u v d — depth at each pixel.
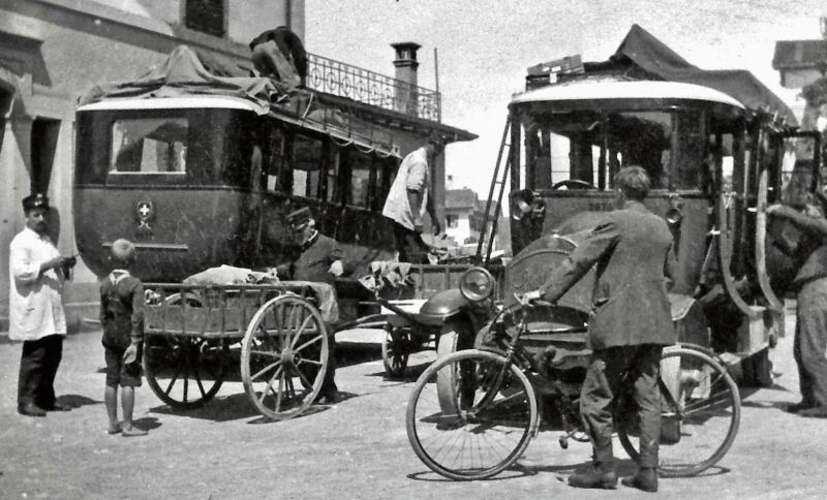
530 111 8.70
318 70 19.11
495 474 6.03
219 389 9.49
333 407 8.77
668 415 6.42
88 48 14.56
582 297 6.95
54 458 6.60
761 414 8.46
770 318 10.26
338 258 9.12
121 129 10.48
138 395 9.46
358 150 12.60
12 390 9.50
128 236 10.41
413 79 22.89
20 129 13.40
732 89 9.55
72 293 13.92
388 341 10.84
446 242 13.00
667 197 8.38
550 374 6.73
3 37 13.08
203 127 10.14
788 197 8.82
